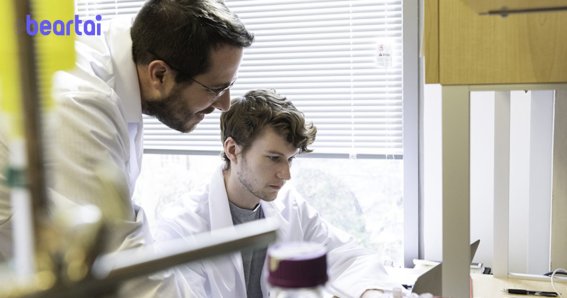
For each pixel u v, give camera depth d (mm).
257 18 2301
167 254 370
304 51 2275
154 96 1402
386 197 2307
